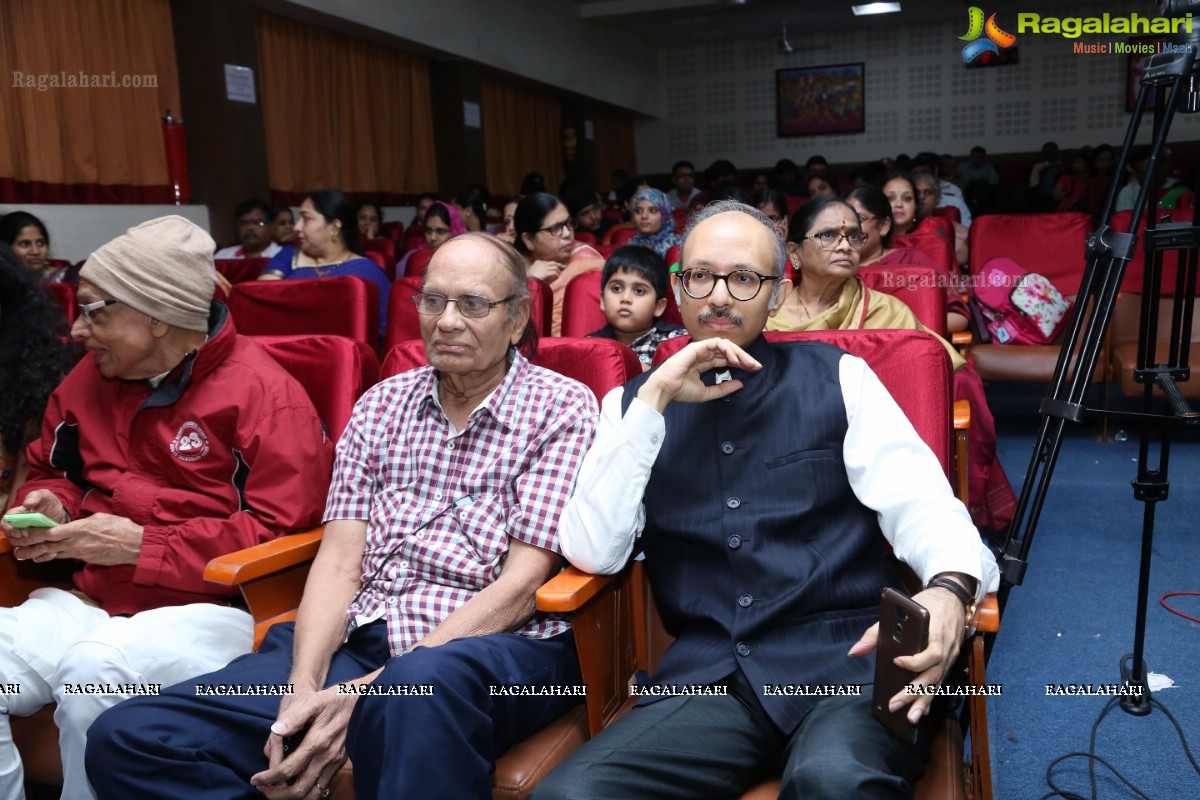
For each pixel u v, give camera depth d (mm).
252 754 1371
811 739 1148
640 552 1518
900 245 3740
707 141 14461
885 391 1410
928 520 1269
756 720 1266
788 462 1359
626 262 2627
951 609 1144
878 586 1351
